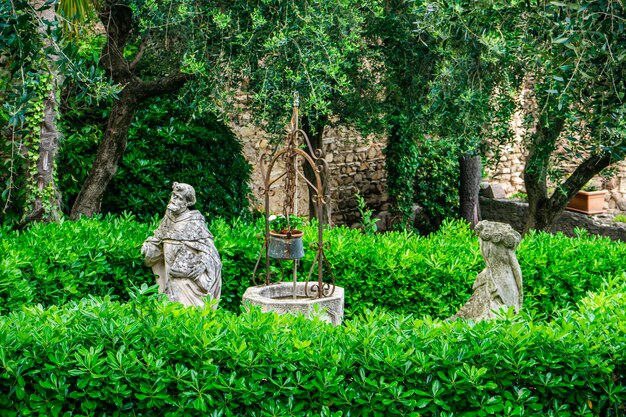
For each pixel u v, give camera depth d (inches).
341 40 372.8
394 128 581.6
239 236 340.5
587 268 327.3
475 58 363.6
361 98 460.1
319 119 470.9
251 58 360.8
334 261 331.0
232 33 355.6
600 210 612.4
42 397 206.8
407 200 600.7
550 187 624.4
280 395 210.5
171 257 290.4
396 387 206.2
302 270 334.6
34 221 349.1
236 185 464.4
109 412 209.9
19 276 286.2
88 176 398.9
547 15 266.5
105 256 312.5
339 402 207.8
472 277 325.7
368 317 229.9
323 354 213.3
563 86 265.3
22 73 276.1
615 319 230.1
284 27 340.5
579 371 210.1
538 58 280.7
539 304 324.8
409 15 423.8
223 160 456.1
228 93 374.6
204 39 359.9
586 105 267.0
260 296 279.4
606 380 212.7
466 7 288.2
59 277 301.7
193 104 377.4
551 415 209.2
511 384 210.2
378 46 447.2
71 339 211.6
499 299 245.3
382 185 639.1
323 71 365.1
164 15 355.6
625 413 215.9
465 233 370.6
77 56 279.0
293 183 286.8
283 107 369.1
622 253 336.2
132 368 206.2
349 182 621.9
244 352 210.2
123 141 396.8
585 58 256.5
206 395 206.2
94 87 288.8
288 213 288.0
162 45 396.2
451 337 216.1
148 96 393.1
